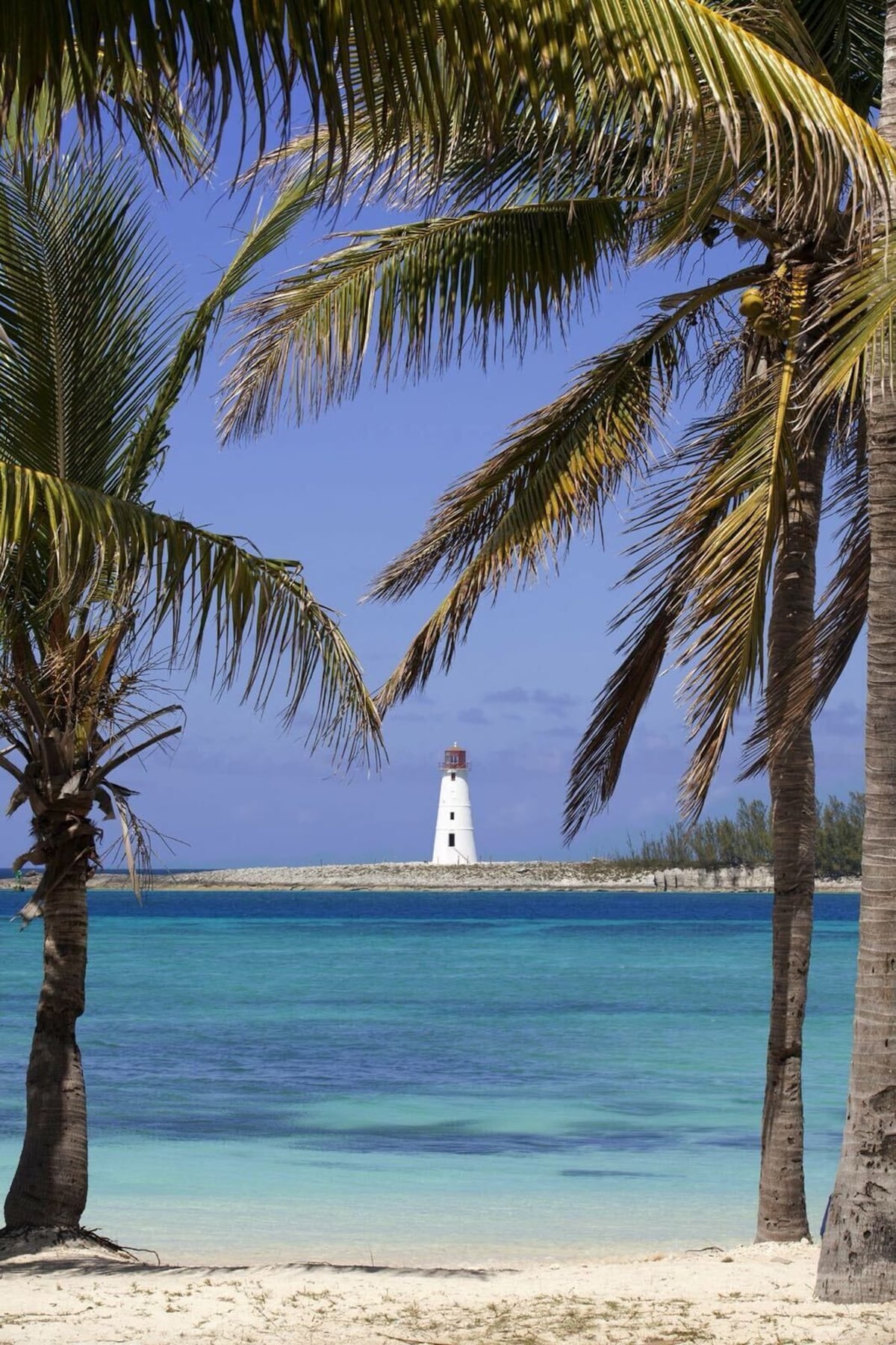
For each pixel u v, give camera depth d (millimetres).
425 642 12031
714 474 10609
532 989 46562
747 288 10898
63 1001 11016
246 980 51000
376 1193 15008
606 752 12797
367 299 10383
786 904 11250
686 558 11156
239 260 10312
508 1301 8430
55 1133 10844
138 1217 13852
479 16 4496
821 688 11508
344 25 4293
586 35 4773
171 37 4117
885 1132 8094
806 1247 10547
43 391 10500
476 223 10406
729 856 194375
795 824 11203
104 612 10453
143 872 10938
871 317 6922
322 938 86625
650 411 12070
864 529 11766
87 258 10375
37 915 10789
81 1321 7812
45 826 10852
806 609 11125
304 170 9633
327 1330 7633
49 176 10102
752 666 9047
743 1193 15062
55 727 10891
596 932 95125
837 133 5543
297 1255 12242
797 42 8633
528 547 11688
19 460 10594
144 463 10906
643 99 4961
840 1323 7504
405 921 119750
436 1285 9086
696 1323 7703
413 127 4887
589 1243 12750
